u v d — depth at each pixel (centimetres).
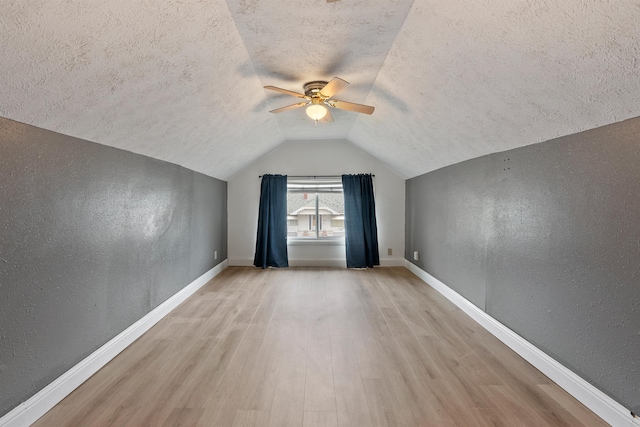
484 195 303
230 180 576
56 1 117
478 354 250
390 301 380
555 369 211
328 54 238
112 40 148
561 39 139
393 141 420
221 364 235
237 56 228
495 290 285
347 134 521
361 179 566
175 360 240
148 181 300
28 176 171
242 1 171
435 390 203
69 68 149
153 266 311
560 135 206
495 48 168
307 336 283
